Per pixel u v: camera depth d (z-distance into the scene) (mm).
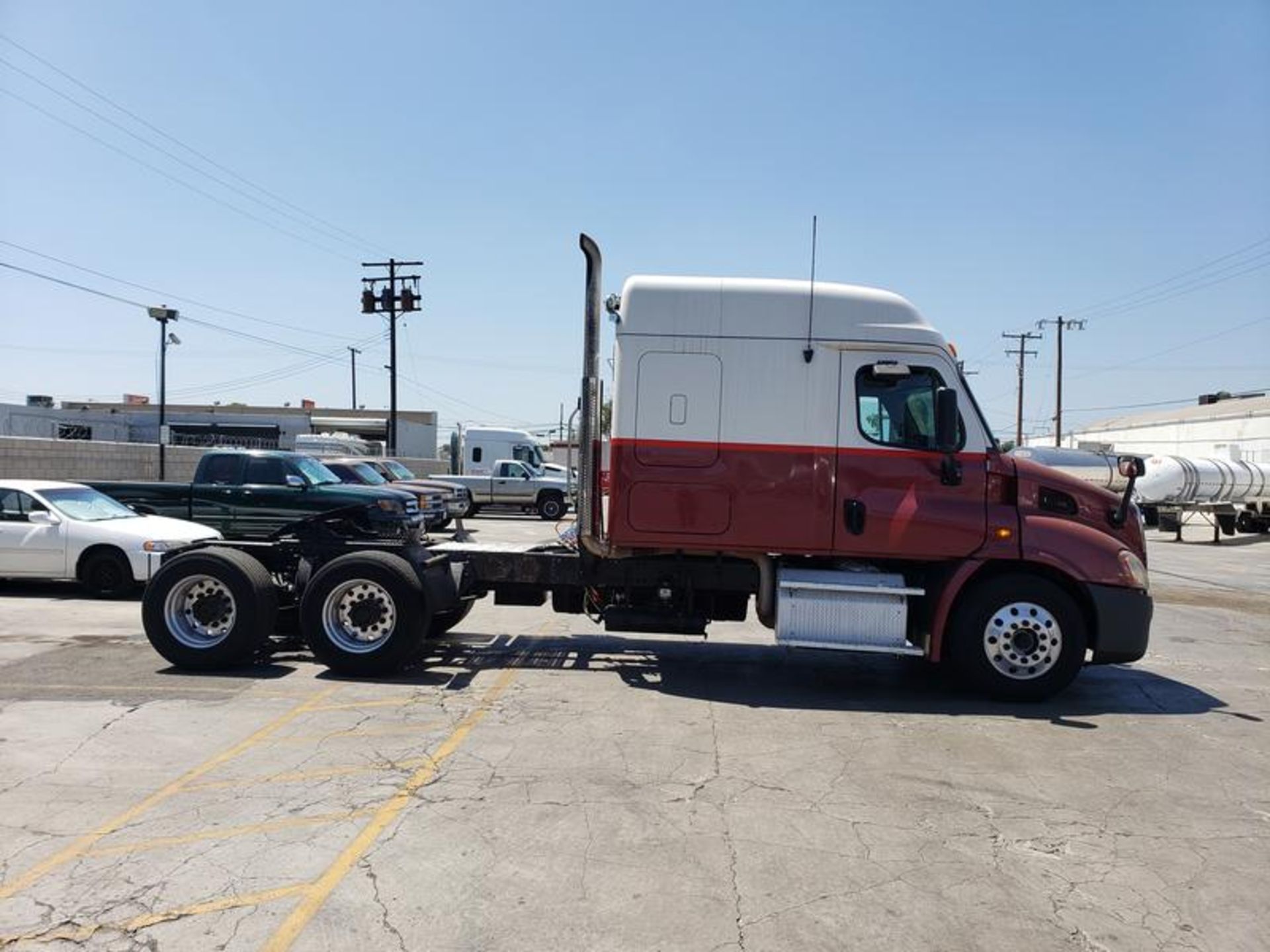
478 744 5598
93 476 22516
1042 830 4484
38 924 3350
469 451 31719
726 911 3564
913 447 7156
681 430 7180
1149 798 4980
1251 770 5531
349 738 5691
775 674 7938
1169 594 15477
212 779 4914
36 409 48688
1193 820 4660
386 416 67875
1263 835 4484
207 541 8086
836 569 7367
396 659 7273
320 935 3297
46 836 4133
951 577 7059
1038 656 7035
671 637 9594
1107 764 5566
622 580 7668
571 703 6691
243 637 7371
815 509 7141
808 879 3869
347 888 3666
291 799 4629
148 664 7652
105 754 5297
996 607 7035
